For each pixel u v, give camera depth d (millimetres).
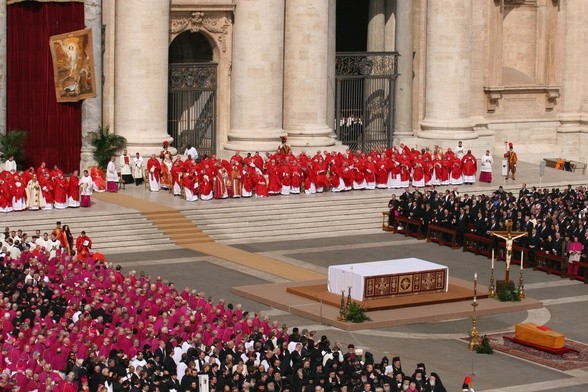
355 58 137750
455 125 138875
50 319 75750
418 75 141500
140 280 85688
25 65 118750
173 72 128250
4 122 117438
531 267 106438
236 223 111875
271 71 127250
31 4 118312
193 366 70188
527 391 78000
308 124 130750
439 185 126625
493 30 145250
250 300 93562
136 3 121750
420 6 140875
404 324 89500
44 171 108938
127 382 68188
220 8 128125
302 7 129375
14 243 92438
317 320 89188
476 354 84438
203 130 130750
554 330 89938
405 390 70312
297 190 118875
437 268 94125
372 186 122938
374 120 139875
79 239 96250
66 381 67812
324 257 106250
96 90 120938
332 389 70500
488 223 109062
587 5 150125
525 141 149500
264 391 69500
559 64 151125
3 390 66062
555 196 118750
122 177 120250
